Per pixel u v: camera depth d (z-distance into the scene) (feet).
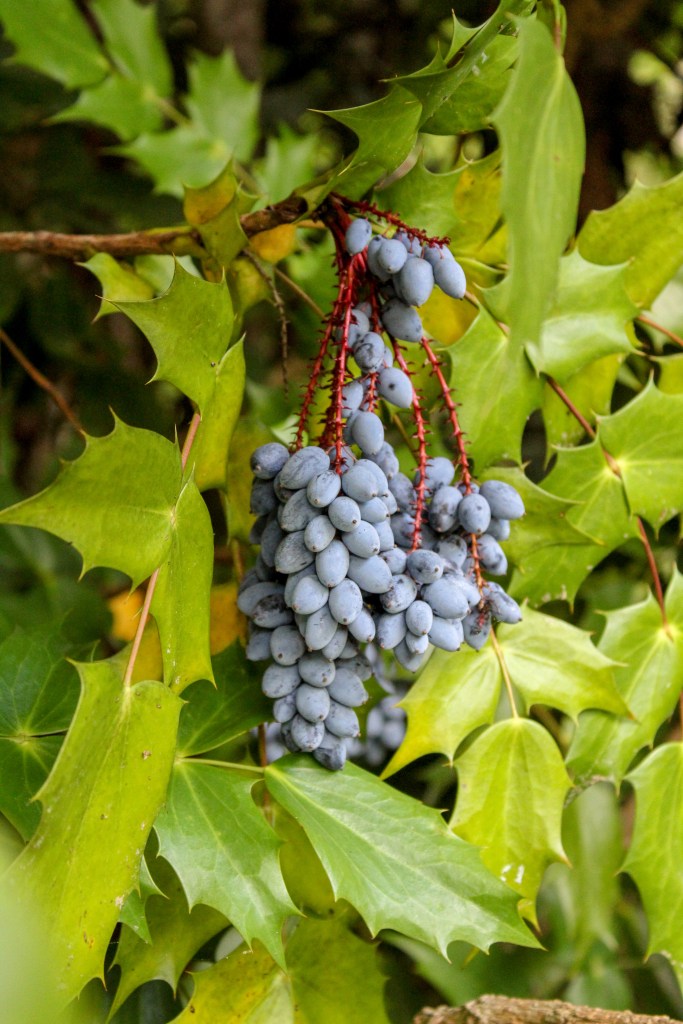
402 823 2.64
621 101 3.74
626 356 3.05
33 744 2.65
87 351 3.60
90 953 2.44
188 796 2.60
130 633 3.22
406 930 2.58
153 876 2.66
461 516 2.55
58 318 3.56
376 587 2.50
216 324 2.57
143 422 3.59
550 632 2.80
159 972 2.65
